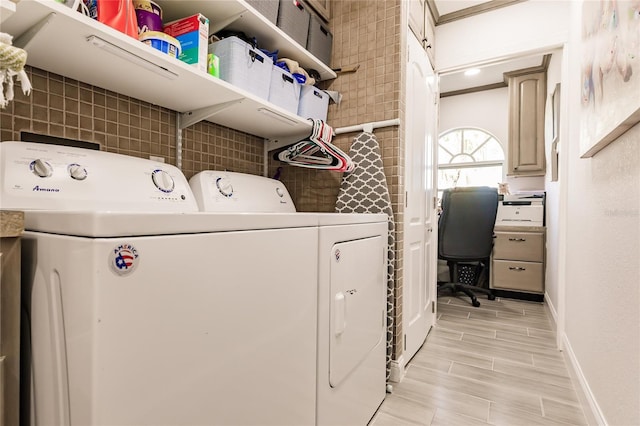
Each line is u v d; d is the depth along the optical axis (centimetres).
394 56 177
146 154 130
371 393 142
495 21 248
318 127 165
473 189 327
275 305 83
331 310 110
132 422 51
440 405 154
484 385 172
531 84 366
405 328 188
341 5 195
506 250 343
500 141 427
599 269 134
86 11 86
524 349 218
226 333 69
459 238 337
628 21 89
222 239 68
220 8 126
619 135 108
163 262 56
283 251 86
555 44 225
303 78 170
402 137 179
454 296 355
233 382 71
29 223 59
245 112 144
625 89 91
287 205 169
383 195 172
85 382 48
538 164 360
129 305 51
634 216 96
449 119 457
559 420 143
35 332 57
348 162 168
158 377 55
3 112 93
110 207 95
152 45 99
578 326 172
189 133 149
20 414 60
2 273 51
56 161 90
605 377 122
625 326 102
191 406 61
